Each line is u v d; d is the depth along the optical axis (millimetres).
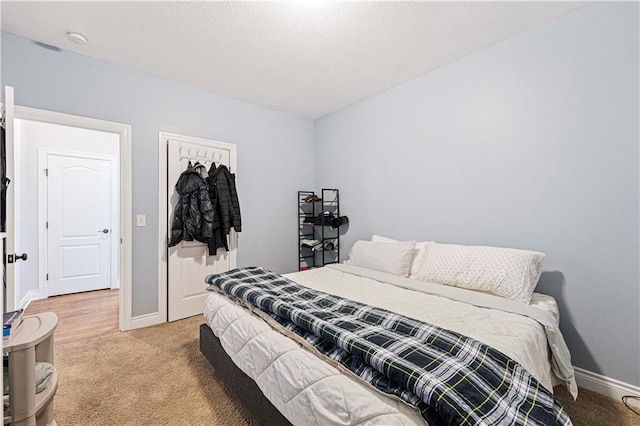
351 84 2996
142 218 2736
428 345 1094
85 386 1794
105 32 2129
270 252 3697
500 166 2262
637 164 1693
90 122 2461
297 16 1952
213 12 1912
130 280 2668
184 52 2400
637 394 1688
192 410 1588
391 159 3086
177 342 2404
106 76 2545
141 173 2734
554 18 1972
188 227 2877
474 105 2406
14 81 2160
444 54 2424
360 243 2936
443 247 2320
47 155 3691
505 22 2012
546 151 2029
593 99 1837
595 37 1825
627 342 1731
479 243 2393
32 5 1845
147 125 2768
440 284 2133
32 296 3562
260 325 1537
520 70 2148
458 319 1496
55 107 2314
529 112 2107
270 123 3678
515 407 854
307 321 1312
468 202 2457
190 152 3016
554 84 1991
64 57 2355
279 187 3777
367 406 926
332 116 3820
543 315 1541
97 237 4070
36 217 3598
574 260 1920
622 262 1747
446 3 1829
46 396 1248
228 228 3150
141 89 2727
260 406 1360
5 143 1611
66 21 2004
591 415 1597
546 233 2039
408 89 2904
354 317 1413
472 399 821
